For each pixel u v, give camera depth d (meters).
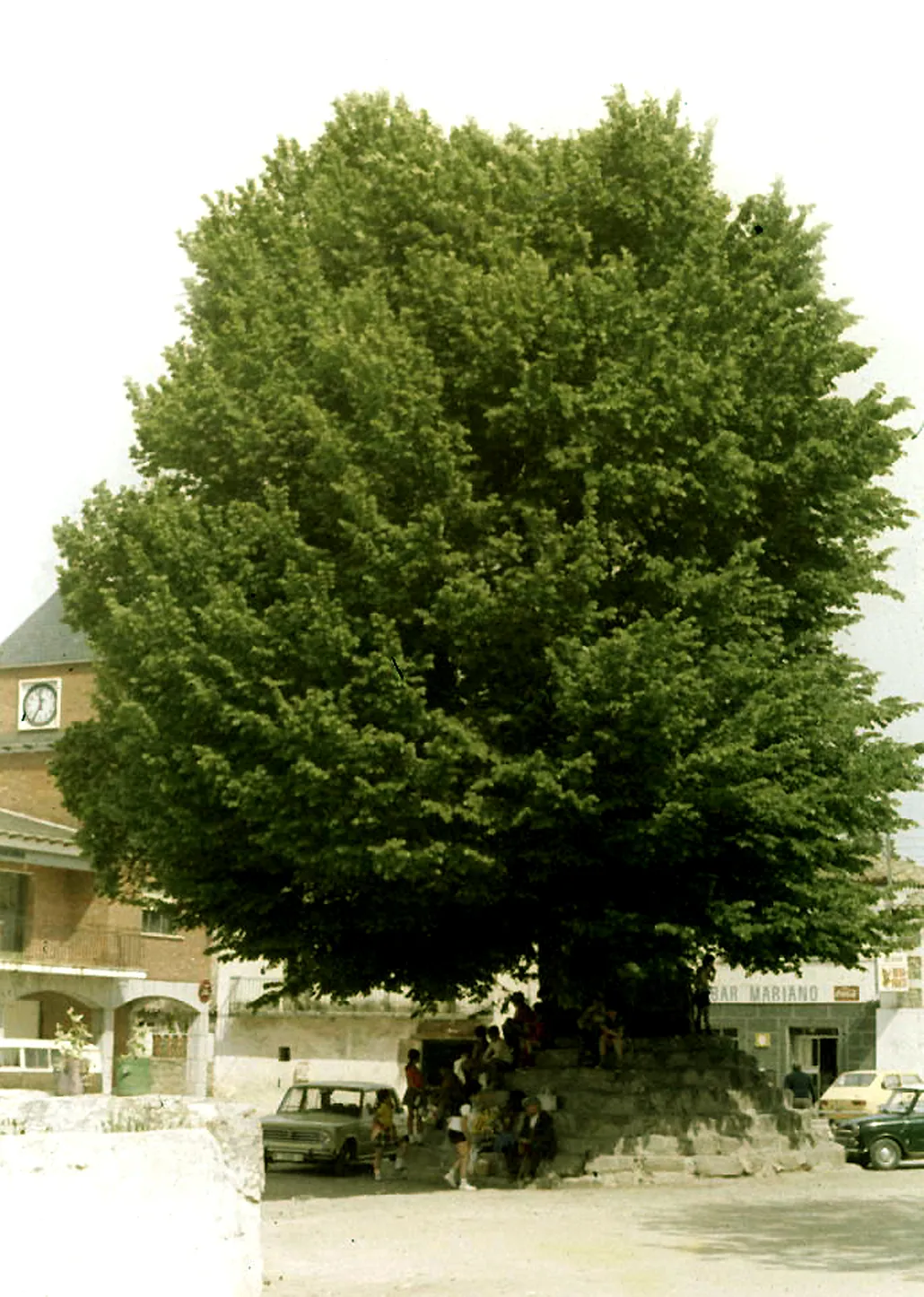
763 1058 48.84
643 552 24.84
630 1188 24.03
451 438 24.06
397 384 23.86
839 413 26.38
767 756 23.67
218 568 24.62
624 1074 25.97
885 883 46.44
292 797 23.23
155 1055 50.72
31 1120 11.78
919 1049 47.09
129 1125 11.55
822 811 24.59
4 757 54.47
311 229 27.77
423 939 27.92
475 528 24.33
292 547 24.27
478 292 24.50
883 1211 20.52
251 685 23.56
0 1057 36.97
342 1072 51.31
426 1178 26.72
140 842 28.11
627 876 25.78
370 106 30.67
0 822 46.84
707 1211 20.55
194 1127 11.41
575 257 26.12
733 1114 26.69
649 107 26.77
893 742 26.17
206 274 29.03
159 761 24.31
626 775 23.41
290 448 25.67
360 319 25.02
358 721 23.38
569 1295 13.25
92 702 29.64
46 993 48.00
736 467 24.38
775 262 27.78
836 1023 48.22
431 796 22.97
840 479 26.44
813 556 27.52
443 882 23.64
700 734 23.77
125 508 27.50
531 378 23.78
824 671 26.00
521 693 24.11
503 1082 27.06
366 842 23.08
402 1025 50.75
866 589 27.56
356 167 30.34
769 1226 18.70
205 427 26.02
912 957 47.50
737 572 24.25
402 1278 14.45
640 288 26.23
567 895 25.98
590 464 23.88
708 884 25.25
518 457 25.30
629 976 25.20
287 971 28.17
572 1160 24.72
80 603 27.75
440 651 24.52
